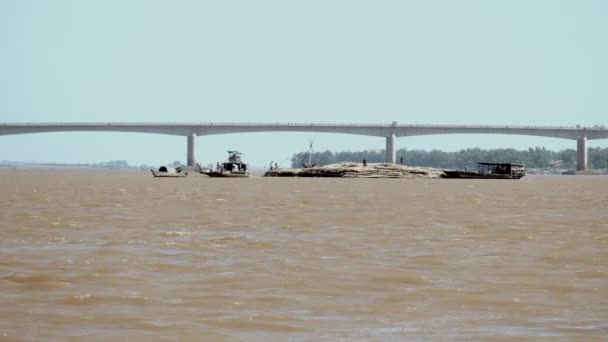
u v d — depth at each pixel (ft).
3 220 492.95
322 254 335.67
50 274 276.21
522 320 212.64
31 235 400.26
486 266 303.89
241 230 439.22
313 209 630.74
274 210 614.75
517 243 382.42
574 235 423.23
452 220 526.98
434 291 251.80
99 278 270.05
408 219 531.91
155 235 404.57
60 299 234.99
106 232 418.31
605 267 302.86
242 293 246.88
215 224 477.36
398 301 236.43
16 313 216.54
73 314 215.92
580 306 230.48
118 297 238.27
